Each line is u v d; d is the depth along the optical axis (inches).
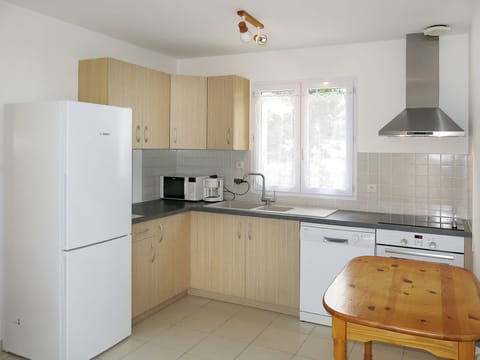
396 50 151.8
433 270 90.7
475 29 115.6
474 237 115.0
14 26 120.3
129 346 124.6
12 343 117.3
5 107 115.9
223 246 159.6
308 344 127.3
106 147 117.1
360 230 134.2
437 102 142.9
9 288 117.2
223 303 159.8
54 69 132.4
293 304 147.3
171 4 118.3
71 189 107.1
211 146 171.6
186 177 178.2
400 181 152.8
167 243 153.1
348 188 161.3
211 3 117.1
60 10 124.4
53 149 106.8
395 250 129.1
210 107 170.9
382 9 119.9
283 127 172.2
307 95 166.4
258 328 138.2
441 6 116.8
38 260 110.3
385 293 76.3
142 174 177.2
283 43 158.9
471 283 81.9
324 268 139.8
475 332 60.0
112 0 115.6
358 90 157.9
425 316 65.8
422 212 149.9
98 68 136.8
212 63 184.5
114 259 121.3
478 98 109.1
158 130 158.9
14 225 114.8
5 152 116.1
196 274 165.9
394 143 153.3
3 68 117.7
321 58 163.6
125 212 124.8
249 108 177.9
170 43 161.8
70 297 108.0
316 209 161.0
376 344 127.0
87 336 113.3
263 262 152.0
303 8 119.8
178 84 166.2
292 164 171.2
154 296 147.4
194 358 118.3
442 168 146.6
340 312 67.4
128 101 144.3
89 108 111.5
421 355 120.2
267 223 150.4
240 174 181.9
